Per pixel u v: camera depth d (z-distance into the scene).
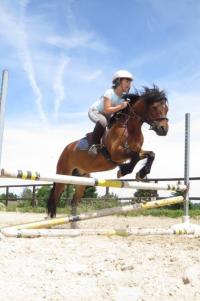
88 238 6.11
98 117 6.83
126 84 6.62
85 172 7.50
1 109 5.09
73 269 4.09
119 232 6.45
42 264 4.24
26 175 5.43
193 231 7.14
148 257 4.70
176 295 3.43
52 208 8.23
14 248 4.86
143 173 6.59
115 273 3.94
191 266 4.21
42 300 3.25
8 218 12.85
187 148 7.82
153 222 11.70
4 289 3.44
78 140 7.59
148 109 6.47
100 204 15.83
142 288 3.57
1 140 5.06
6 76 5.14
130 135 6.48
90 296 3.36
